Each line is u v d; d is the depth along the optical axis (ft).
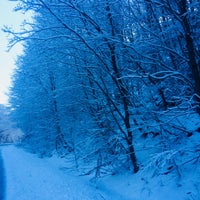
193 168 20.07
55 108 60.54
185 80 19.62
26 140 111.75
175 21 20.42
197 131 23.27
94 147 31.89
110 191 25.49
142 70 25.41
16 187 27.55
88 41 25.18
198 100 18.49
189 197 17.15
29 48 29.50
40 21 29.94
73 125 46.09
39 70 51.83
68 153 55.52
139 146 30.78
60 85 41.11
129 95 27.55
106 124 32.83
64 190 25.18
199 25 21.20
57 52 28.71
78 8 23.20
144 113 25.82
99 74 29.89
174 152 16.47
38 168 42.42
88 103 36.78
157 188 20.92
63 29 26.61
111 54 27.09
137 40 22.11
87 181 31.24
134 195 22.29
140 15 23.07
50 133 69.56
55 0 23.32
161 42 20.89
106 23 26.48
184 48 23.72
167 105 26.86
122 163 29.35
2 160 60.54
